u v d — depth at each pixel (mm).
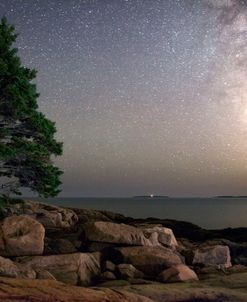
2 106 24422
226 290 18000
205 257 26312
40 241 21922
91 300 13633
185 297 17062
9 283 13719
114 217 41656
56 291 13734
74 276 20516
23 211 29312
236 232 41625
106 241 25141
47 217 30016
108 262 22562
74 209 38969
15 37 25844
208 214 144000
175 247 28641
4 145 23422
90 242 25547
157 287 17891
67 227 30266
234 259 31062
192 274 21562
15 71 24828
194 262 26094
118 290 15195
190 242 34844
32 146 24750
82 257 21578
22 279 14422
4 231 21797
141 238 25781
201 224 95562
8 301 12430
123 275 21609
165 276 21094
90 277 21328
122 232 25609
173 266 21609
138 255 23469
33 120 25078
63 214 31938
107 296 14188
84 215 37719
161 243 27922
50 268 20422
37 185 26438
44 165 25969
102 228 25516
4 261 18125
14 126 25406
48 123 26203
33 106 25828
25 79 25203
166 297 16891
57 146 26609
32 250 21641
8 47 25266
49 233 28125
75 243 25500
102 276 21375
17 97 23938
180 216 128250
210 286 19047
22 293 13078
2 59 24375
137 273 22016
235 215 138250
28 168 25812
